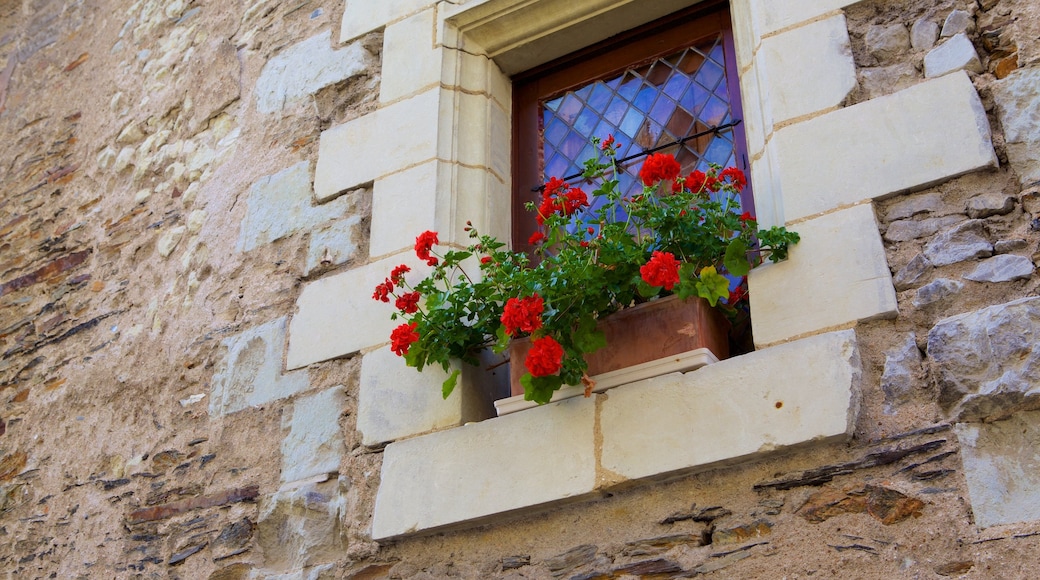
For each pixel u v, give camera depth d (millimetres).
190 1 5230
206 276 4172
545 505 2961
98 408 4234
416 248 3266
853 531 2586
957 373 2637
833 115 3129
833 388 2717
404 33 4172
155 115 4969
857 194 2979
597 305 3027
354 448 3406
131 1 5664
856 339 2777
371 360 3521
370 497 3289
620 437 2928
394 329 3328
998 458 2520
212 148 4551
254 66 4621
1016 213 2795
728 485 2791
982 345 2637
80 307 4676
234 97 4602
